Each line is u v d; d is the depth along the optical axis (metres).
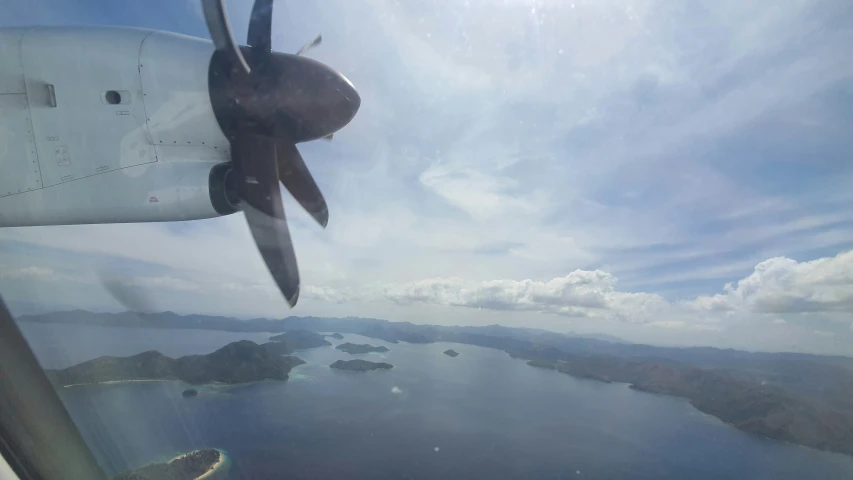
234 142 5.32
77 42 5.04
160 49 5.17
